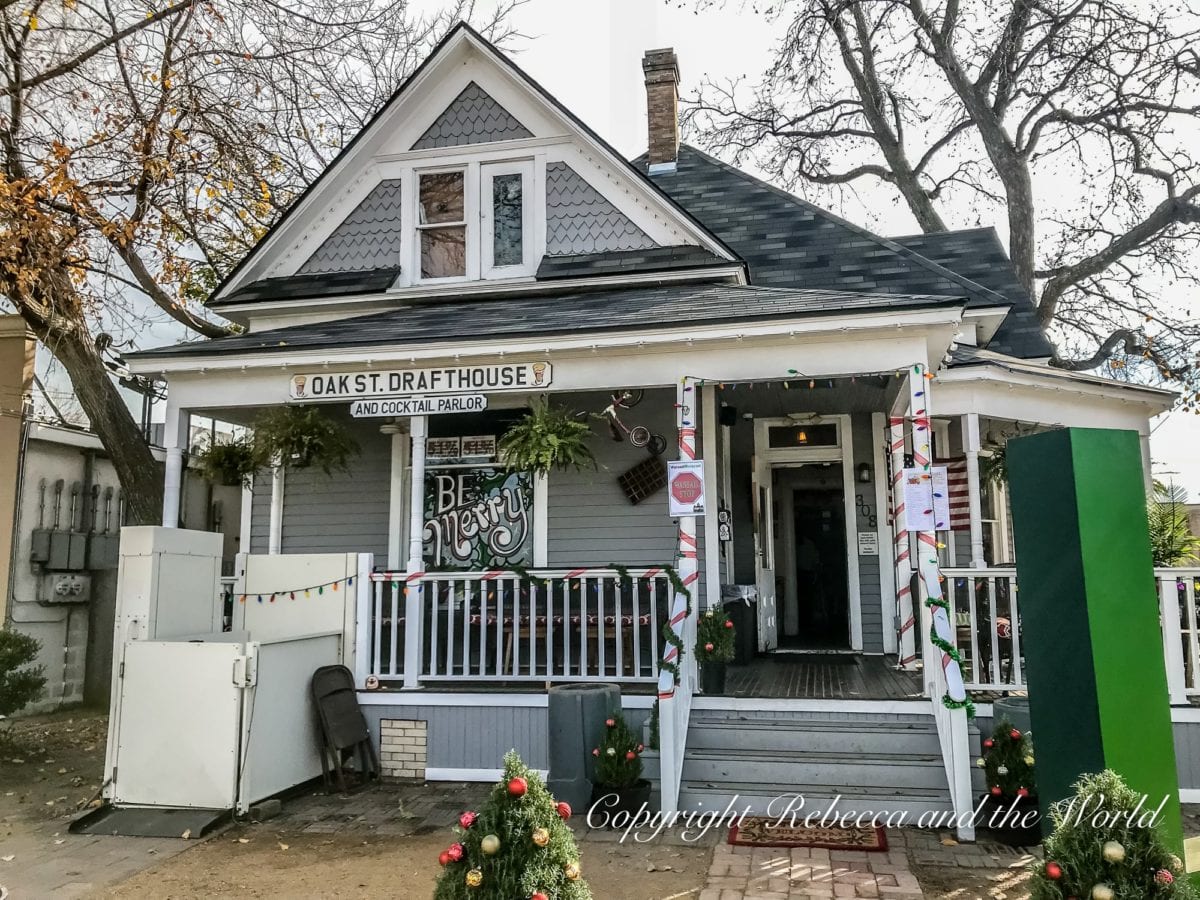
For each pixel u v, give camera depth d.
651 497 10.39
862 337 7.91
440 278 11.96
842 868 5.96
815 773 7.28
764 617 11.33
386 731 8.54
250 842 6.66
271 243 12.22
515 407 9.92
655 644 8.24
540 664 9.27
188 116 13.57
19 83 12.19
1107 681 4.36
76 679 13.22
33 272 11.53
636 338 8.23
